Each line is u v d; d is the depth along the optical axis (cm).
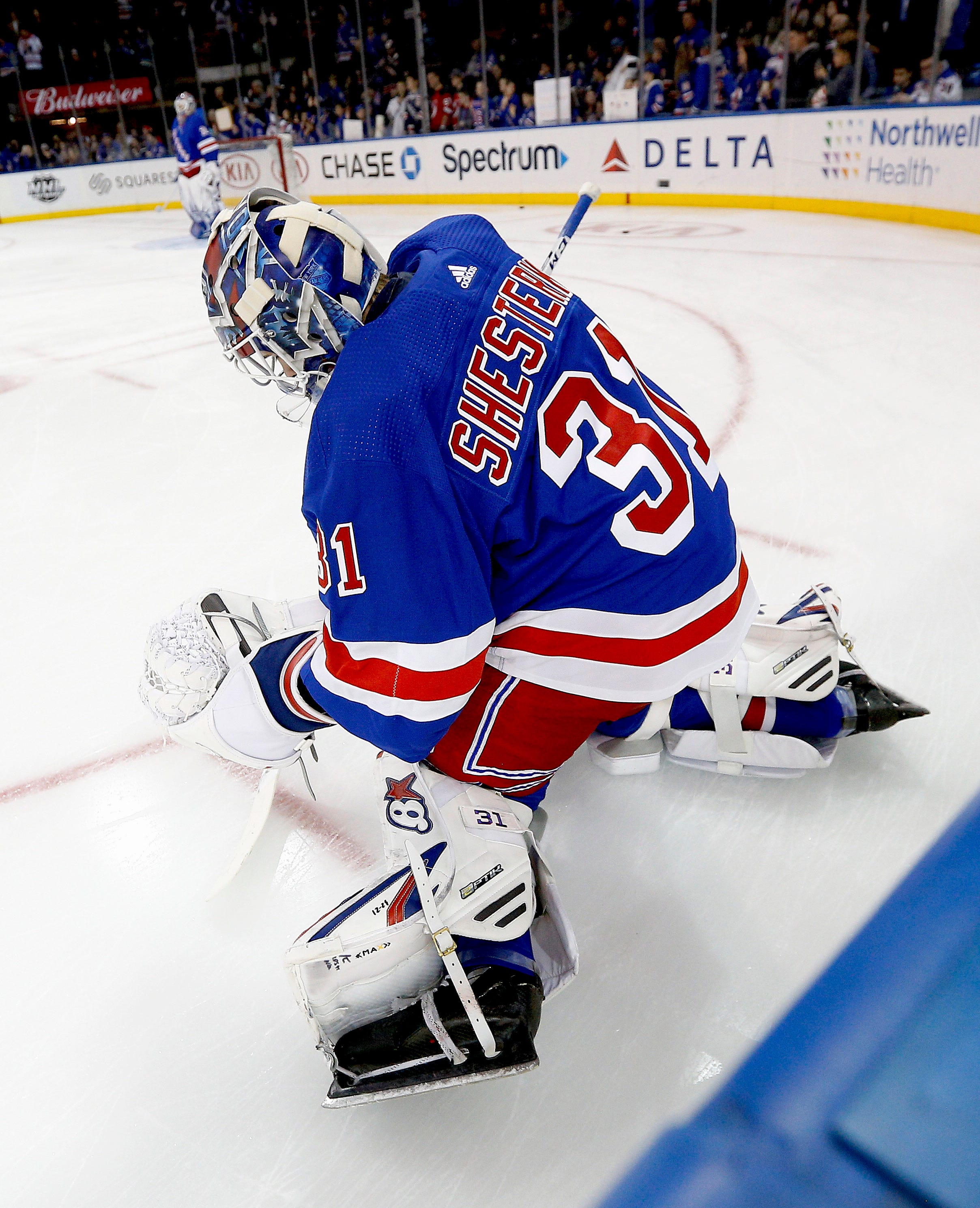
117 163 1477
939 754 167
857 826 153
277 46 1355
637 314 511
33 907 148
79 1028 128
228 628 150
